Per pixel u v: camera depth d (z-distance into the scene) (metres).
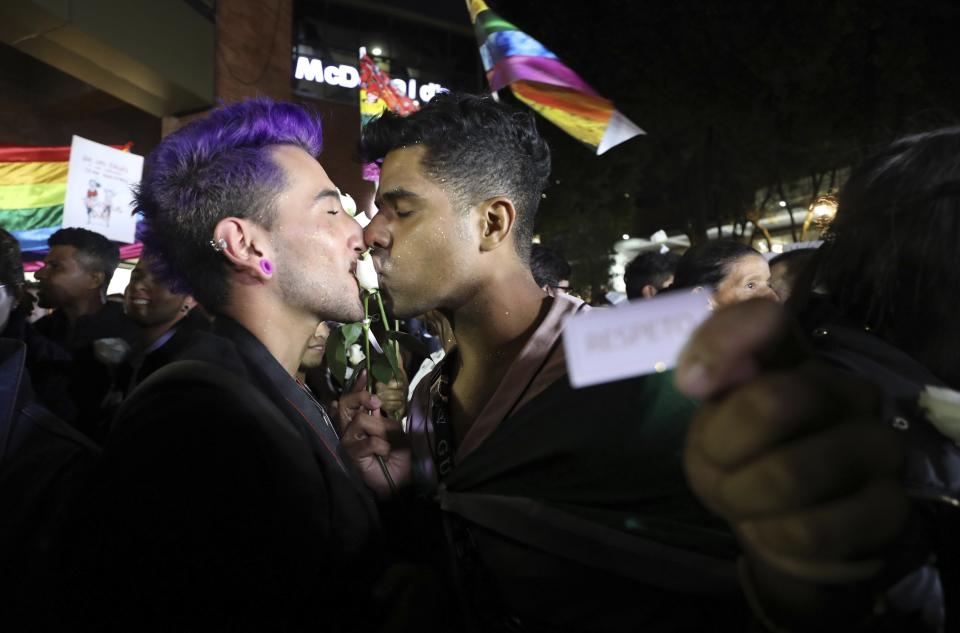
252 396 1.02
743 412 0.39
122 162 5.34
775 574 0.48
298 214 1.16
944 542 0.75
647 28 12.02
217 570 0.85
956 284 0.85
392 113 1.16
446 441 1.21
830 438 0.39
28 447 1.36
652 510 0.96
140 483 0.86
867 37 10.88
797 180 12.92
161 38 9.20
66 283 3.30
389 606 1.04
